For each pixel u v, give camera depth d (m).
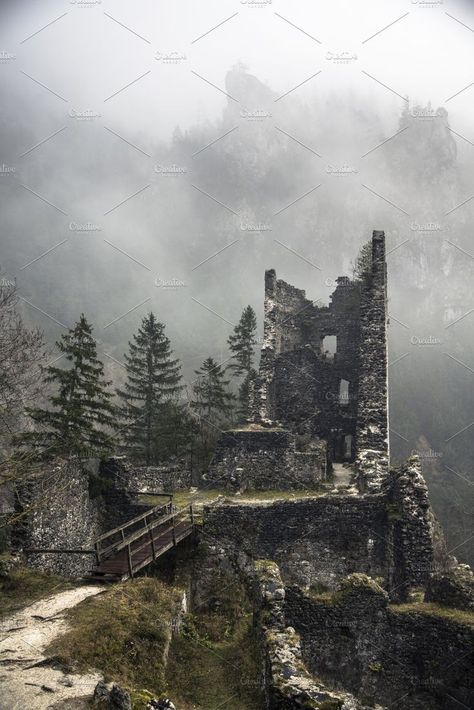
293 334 39.16
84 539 23.61
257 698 13.98
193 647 15.74
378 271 32.06
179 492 29.88
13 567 17.73
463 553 57.97
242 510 24.95
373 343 31.17
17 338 27.59
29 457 20.41
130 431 45.53
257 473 29.66
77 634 13.20
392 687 19.19
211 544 23.86
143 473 29.05
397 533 25.23
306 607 19.73
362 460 28.55
